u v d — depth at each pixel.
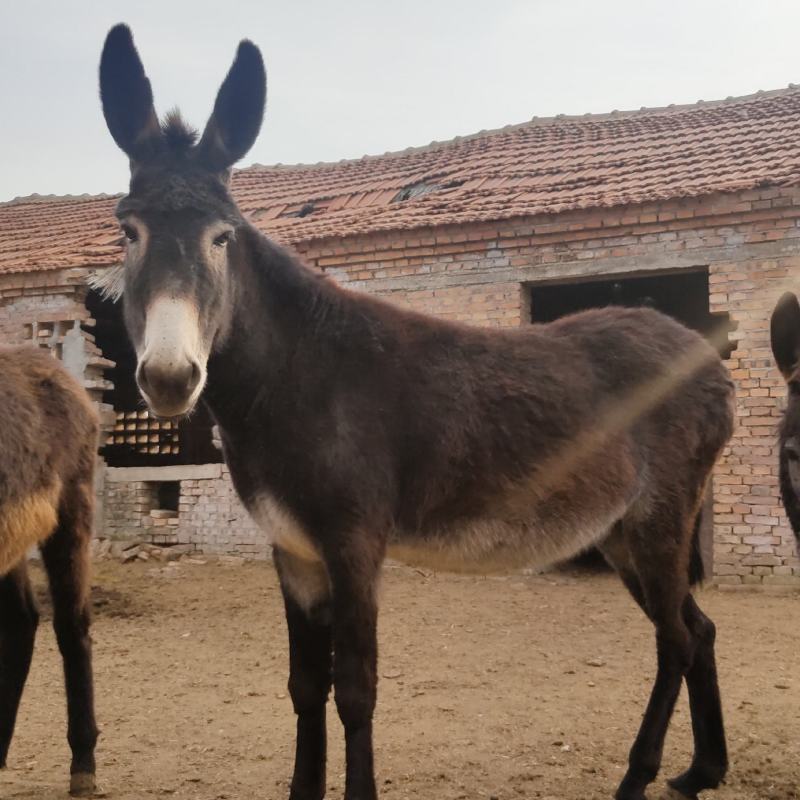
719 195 9.49
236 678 6.63
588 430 4.28
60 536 4.81
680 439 4.52
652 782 4.43
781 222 9.38
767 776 4.48
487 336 4.33
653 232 9.85
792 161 9.96
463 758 4.76
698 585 4.63
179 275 3.39
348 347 3.90
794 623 7.87
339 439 3.71
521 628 7.83
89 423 5.09
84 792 4.36
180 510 11.88
